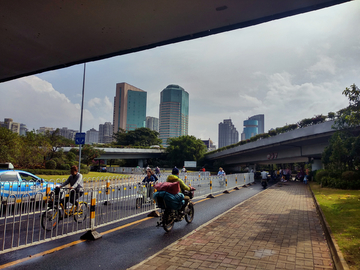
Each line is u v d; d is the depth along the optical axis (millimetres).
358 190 16781
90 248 5621
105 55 7484
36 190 10594
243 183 24016
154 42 6734
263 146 37219
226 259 4730
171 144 77125
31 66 8117
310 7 5141
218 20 5680
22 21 5688
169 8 5211
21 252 5320
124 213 8070
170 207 6879
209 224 7523
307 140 28953
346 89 16016
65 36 6371
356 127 19406
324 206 10219
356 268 3889
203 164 72688
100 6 5141
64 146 49250
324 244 5609
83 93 19312
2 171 10500
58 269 4480
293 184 28094
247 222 7785
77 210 6918
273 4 5051
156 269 4285
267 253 5047
